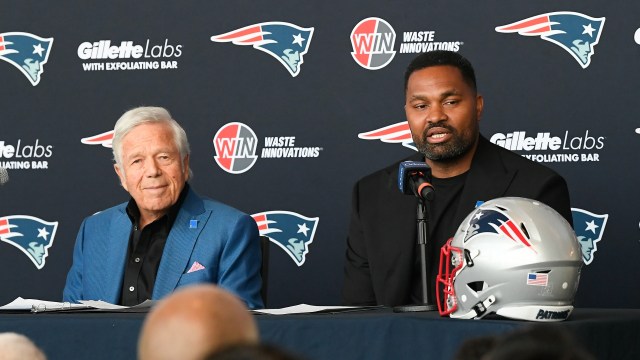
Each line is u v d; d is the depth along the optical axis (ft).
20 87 24.21
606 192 21.83
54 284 23.98
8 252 24.12
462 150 17.52
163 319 6.20
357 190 18.48
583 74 21.97
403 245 17.28
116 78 23.95
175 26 23.80
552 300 12.04
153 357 6.15
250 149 23.50
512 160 17.72
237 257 17.43
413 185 14.21
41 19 24.21
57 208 24.02
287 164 23.38
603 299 21.85
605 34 21.86
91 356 11.94
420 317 11.64
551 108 22.12
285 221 23.38
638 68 21.71
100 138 23.95
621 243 21.76
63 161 24.04
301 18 23.35
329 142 23.21
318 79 23.27
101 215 18.54
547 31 22.16
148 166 17.42
